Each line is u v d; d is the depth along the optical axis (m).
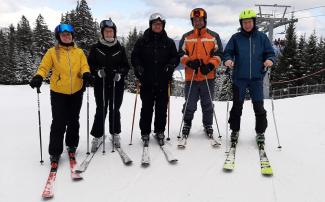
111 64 4.85
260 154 4.75
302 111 7.98
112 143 5.20
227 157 4.64
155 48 4.94
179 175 4.29
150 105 5.19
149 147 5.21
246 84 4.99
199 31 5.13
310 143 5.31
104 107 4.95
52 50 4.43
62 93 4.48
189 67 5.11
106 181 4.15
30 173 4.36
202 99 5.43
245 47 4.86
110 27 4.72
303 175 4.21
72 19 30.56
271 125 6.59
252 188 3.94
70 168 4.47
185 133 5.45
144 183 4.11
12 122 7.31
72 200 3.76
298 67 36.56
